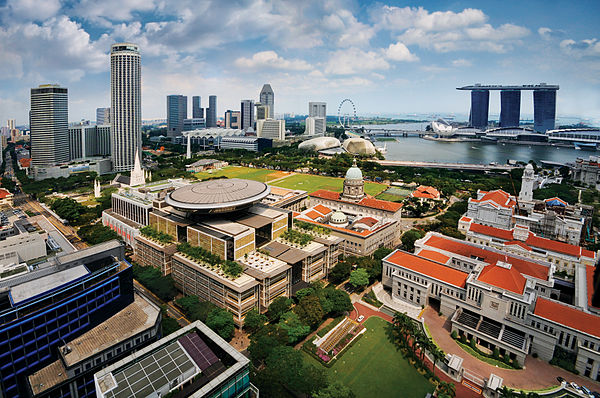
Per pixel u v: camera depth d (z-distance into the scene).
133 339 139.12
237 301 172.12
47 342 129.62
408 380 142.50
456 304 179.88
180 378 105.12
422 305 191.25
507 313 165.50
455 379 144.00
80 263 154.75
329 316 186.38
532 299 172.00
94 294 142.38
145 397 98.19
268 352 142.50
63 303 131.75
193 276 194.88
